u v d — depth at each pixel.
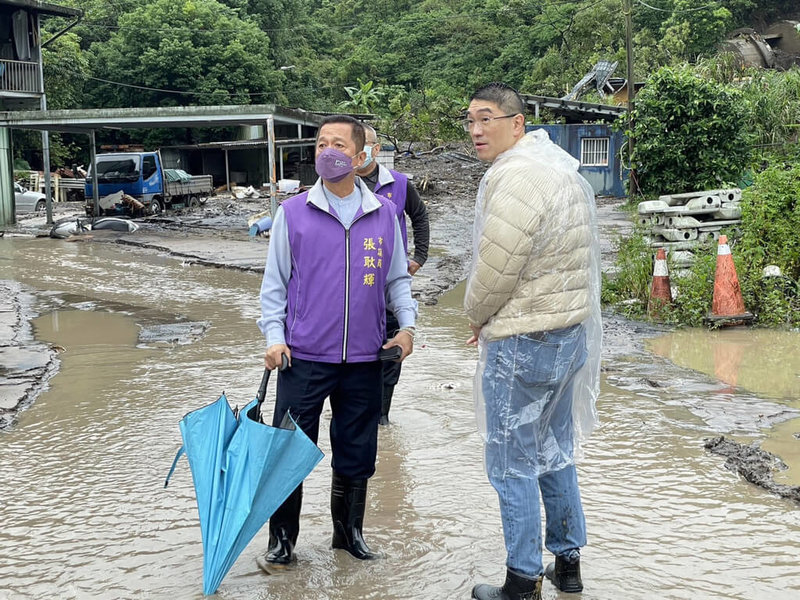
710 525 3.63
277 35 58.97
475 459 4.54
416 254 5.29
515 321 2.88
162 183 24.48
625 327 7.94
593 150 26.16
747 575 3.16
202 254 14.71
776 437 4.79
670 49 50.91
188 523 3.76
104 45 47.25
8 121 19.98
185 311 9.40
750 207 8.61
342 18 83.25
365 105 51.94
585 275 2.95
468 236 16.69
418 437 4.91
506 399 2.92
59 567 3.32
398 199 4.98
